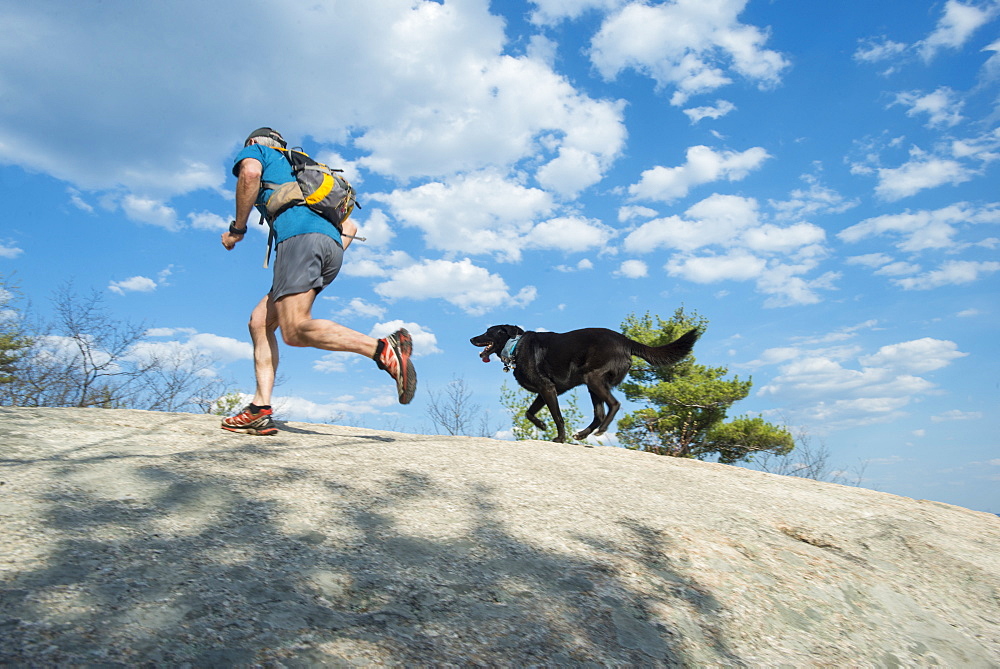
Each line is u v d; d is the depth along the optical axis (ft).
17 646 3.52
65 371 27.14
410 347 9.12
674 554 6.79
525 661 4.45
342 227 9.84
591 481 9.34
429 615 4.78
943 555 8.37
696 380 52.70
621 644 4.96
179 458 7.67
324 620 4.44
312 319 9.09
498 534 6.51
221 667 3.74
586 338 19.38
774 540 7.85
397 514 6.64
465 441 12.12
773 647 5.52
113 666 3.55
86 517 5.43
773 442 48.62
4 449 7.34
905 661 5.86
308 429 11.90
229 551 5.21
